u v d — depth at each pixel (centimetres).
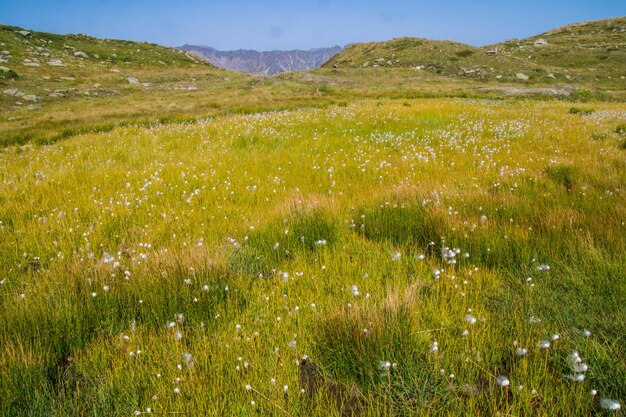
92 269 441
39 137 1872
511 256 453
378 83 6191
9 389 279
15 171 999
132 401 273
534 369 280
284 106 3183
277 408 266
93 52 7638
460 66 8356
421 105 2611
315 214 583
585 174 763
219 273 435
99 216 628
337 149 1145
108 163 1031
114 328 359
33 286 417
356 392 289
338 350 315
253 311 376
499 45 11262
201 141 1306
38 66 5694
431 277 429
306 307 375
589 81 7138
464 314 351
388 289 373
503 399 269
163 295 388
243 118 2011
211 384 284
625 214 514
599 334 319
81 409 275
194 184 816
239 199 721
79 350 328
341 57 12450
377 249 497
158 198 739
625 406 251
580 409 252
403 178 802
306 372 313
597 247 438
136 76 6109
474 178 766
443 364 298
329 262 466
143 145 1306
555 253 445
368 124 1584
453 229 506
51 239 557
